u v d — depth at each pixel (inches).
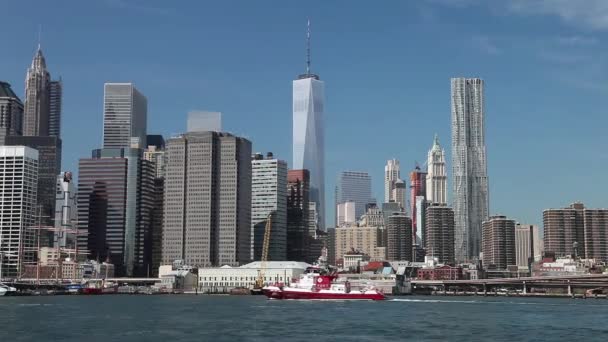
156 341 7647.6
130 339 7819.9
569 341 7854.3
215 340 7731.3
